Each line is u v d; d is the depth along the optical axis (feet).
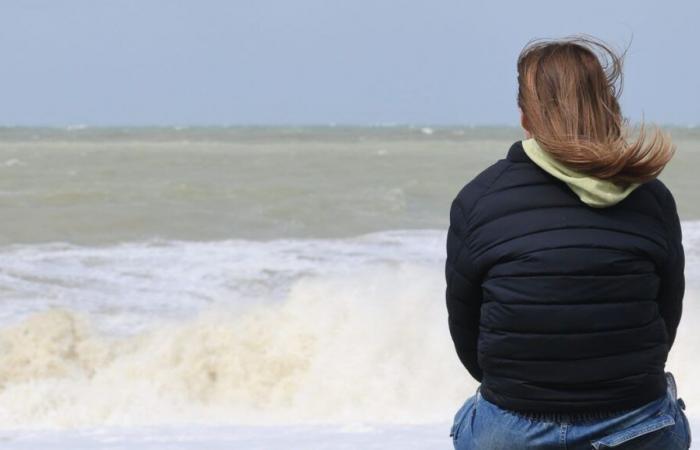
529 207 14.66
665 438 14.60
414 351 67.51
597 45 15.21
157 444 38.91
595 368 14.15
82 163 244.42
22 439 41.16
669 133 14.55
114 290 85.76
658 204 14.98
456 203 15.29
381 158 274.57
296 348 67.67
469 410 15.48
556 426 14.30
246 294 85.05
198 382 65.51
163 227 118.73
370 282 78.33
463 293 15.12
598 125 14.57
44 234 112.88
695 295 74.90
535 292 14.28
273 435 41.29
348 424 46.55
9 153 306.14
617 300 14.28
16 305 79.87
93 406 61.46
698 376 62.64
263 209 134.82
